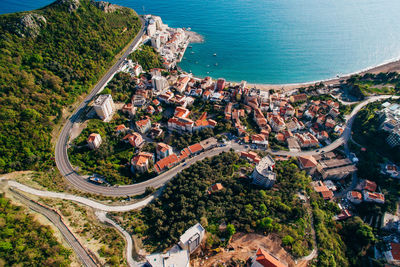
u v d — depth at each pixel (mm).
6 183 146625
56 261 102438
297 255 121188
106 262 113312
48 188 153375
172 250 111688
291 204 149250
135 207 155500
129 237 133750
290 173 174375
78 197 156125
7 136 161750
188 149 198125
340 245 141250
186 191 158125
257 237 127438
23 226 115125
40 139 174750
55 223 126812
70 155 181625
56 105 197750
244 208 141625
